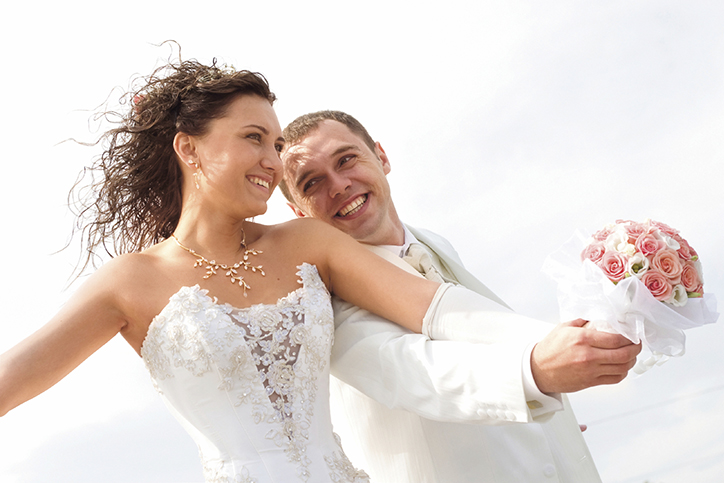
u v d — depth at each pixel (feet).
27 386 6.74
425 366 6.93
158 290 7.27
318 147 9.66
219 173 7.40
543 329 6.59
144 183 8.09
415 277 7.80
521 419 6.18
